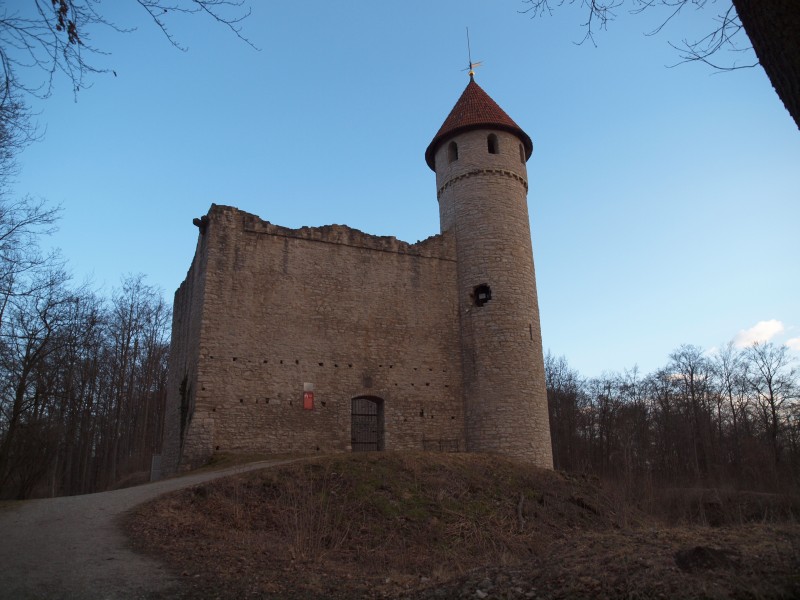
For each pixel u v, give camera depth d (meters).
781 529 8.95
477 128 27.12
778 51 4.24
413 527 13.88
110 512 11.57
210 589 7.28
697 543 7.82
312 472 15.53
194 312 22.67
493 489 16.97
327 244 24.19
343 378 22.88
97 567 7.89
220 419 20.41
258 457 19.78
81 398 29.25
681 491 26.19
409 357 24.33
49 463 27.47
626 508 17.62
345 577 8.51
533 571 7.26
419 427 23.66
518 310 24.97
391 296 24.78
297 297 22.97
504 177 26.61
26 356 22.36
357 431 24.31
